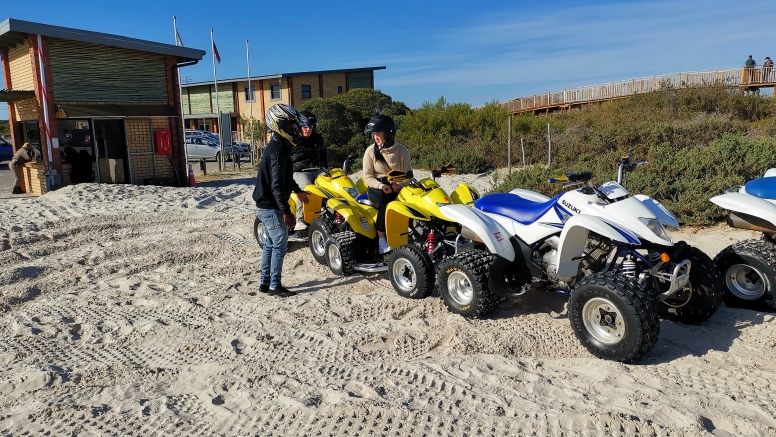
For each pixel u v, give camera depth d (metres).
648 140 12.99
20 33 14.75
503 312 5.10
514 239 4.86
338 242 6.42
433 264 5.48
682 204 7.60
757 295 4.79
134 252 7.96
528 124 22.17
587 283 4.04
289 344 4.58
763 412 3.22
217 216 10.64
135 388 3.93
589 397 3.50
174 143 17.84
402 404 3.44
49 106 15.09
